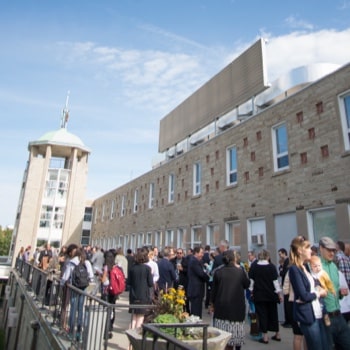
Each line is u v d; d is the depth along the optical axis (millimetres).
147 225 22641
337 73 9797
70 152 36906
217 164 15352
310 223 10023
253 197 12508
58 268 11945
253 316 6961
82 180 35594
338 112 9578
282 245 10898
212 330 4805
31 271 12938
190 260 7910
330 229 9445
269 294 6805
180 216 18172
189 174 17922
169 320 4730
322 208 9664
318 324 4023
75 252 7473
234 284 5512
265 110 12547
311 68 13359
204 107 18375
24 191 33656
